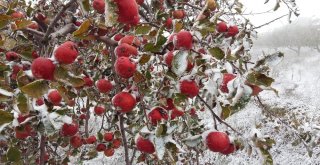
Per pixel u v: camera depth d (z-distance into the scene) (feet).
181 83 2.91
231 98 2.69
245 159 14.49
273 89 2.67
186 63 2.63
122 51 2.93
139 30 3.21
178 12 4.90
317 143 5.74
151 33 3.23
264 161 2.84
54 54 2.43
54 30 4.02
